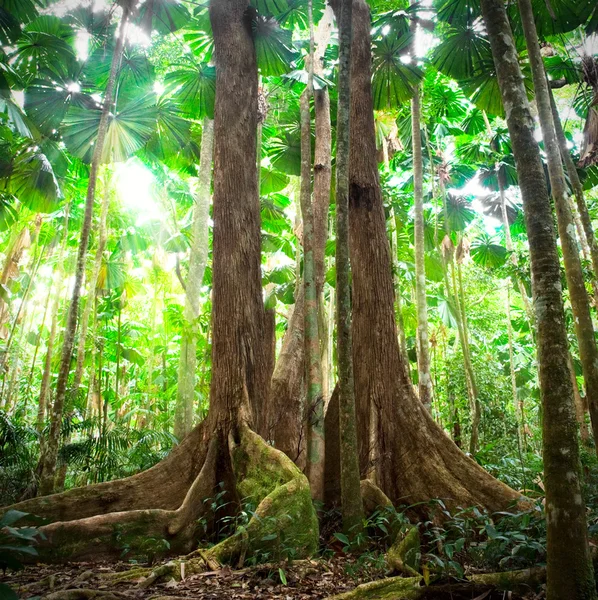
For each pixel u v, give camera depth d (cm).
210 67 922
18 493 726
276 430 809
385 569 399
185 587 370
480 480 548
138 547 472
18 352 1498
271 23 822
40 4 802
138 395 1731
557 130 632
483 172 1286
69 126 894
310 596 352
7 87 726
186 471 590
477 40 767
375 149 759
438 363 1706
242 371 632
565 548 271
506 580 354
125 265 1476
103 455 783
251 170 729
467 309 1459
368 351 661
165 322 1371
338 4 793
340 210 503
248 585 370
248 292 671
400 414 627
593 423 417
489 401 1240
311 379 620
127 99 885
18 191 938
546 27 730
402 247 1383
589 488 571
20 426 754
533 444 1577
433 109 1136
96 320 1454
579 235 1000
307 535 451
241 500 520
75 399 859
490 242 1382
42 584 375
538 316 301
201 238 1013
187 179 1445
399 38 859
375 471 591
